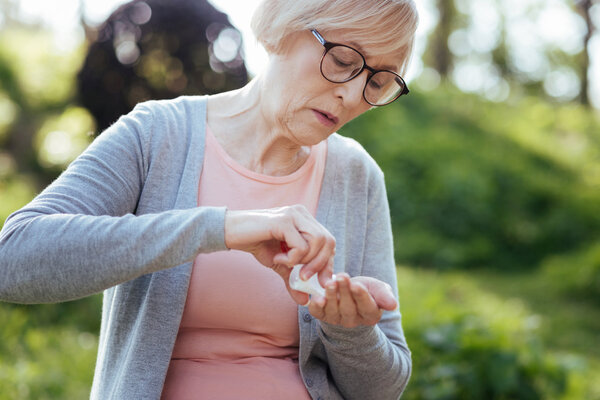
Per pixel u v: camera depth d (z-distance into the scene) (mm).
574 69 20281
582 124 14938
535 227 10305
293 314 1312
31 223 1087
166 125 1314
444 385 3453
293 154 1373
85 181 1186
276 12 1246
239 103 1369
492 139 12305
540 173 11609
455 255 9258
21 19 15445
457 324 3795
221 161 1332
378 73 1261
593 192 11125
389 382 1324
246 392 1254
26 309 4535
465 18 19125
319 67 1220
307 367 1323
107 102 6477
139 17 6328
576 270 8172
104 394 1250
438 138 11203
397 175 10312
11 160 10336
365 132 10852
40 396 3318
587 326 6695
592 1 19188
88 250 1061
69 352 3982
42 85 10875
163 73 6254
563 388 3551
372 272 1440
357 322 1158
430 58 17719
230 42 6172
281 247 1139
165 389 1246
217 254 1275
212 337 1295
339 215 1396
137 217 1096
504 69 20891
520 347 3631
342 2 1198
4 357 3740
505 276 9094
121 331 1255
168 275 1234
